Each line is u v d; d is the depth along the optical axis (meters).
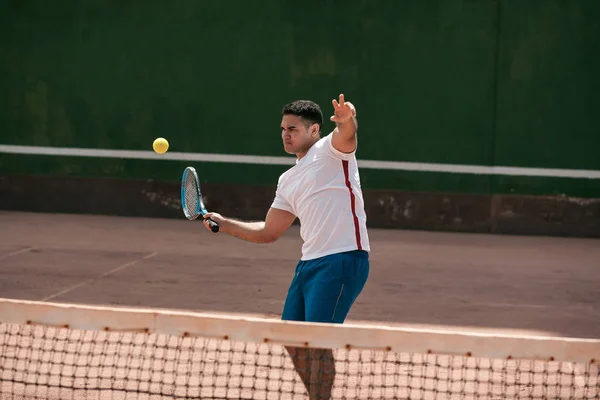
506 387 12.11
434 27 29.81
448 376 12.56
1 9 31.73
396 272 22.17
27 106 31.97
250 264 22.70
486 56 29.72
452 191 30.27
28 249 24.02
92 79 31.58
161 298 18.25
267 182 31.12
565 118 29.66
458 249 26.39
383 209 30.53
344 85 30.44
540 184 29.94
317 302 10.22
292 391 10.77
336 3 30.14
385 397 11.56
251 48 30.70
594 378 12.59
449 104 30.02
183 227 29.41
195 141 31.31
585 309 18.42
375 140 30.44
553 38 29.45
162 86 31.30
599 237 29.78
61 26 31.55
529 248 27.11
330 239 10.30
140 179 31.62
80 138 31.84
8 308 8.91
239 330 8.70
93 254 23.53
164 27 31.06
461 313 17.66
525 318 17.39
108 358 12.80
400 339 8.53
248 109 30.94
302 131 10.64
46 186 32.06
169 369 12.37
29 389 11.41
